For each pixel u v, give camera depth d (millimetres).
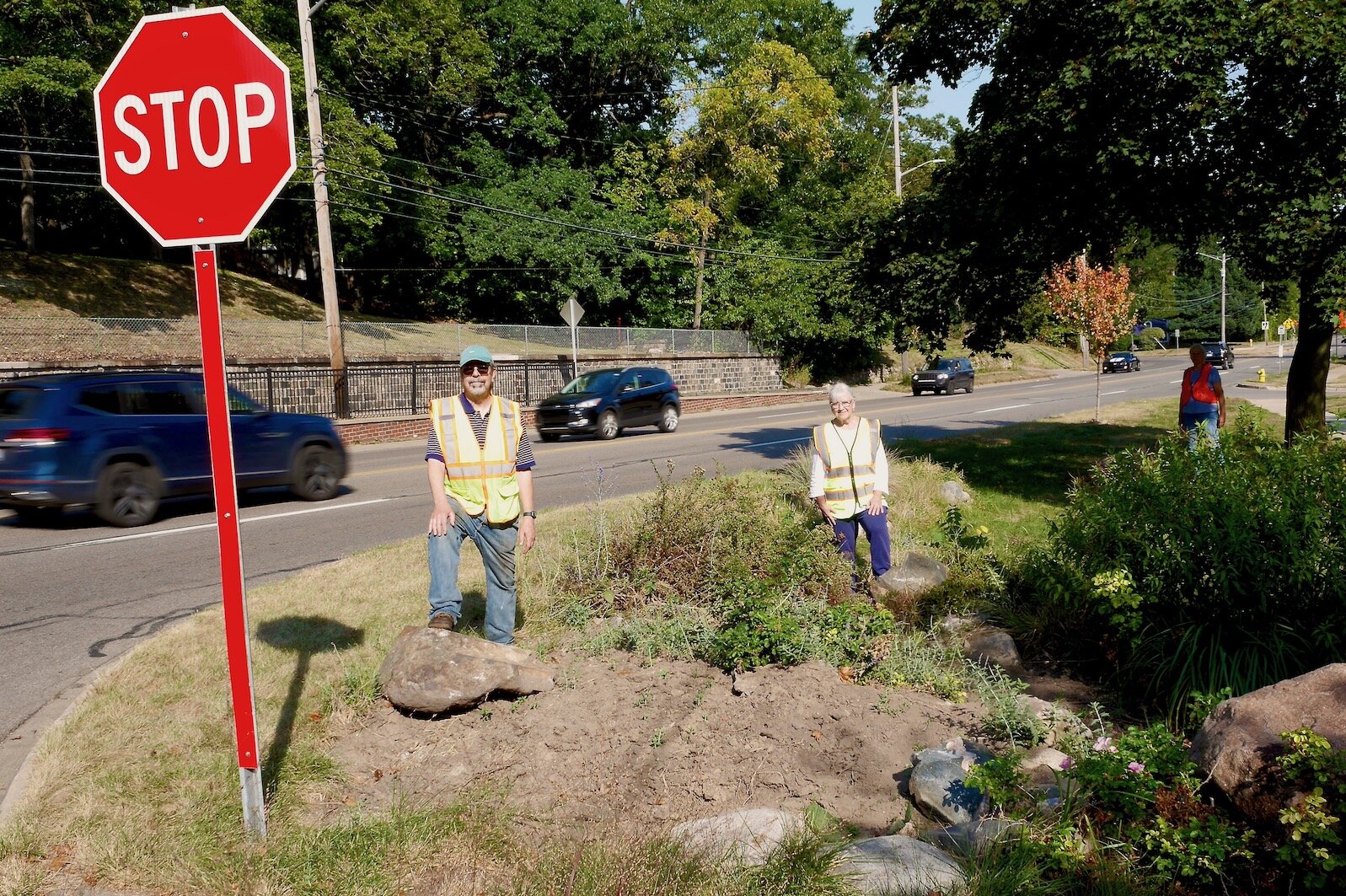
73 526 10992
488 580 5652
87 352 23109
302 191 33688
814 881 3170
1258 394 32344
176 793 3943
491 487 5469
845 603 6422
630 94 46938
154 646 5902
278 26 32219
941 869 3246
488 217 39406
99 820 3686
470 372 5387
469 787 4188
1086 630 5980
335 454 13258
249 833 3596
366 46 33875
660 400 23594
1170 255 69062
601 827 3754
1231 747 3475
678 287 45719
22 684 5590
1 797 4027
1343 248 9898
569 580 7004
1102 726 4707
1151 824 3484
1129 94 9953
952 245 12805
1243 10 9242
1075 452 15266
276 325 29781
